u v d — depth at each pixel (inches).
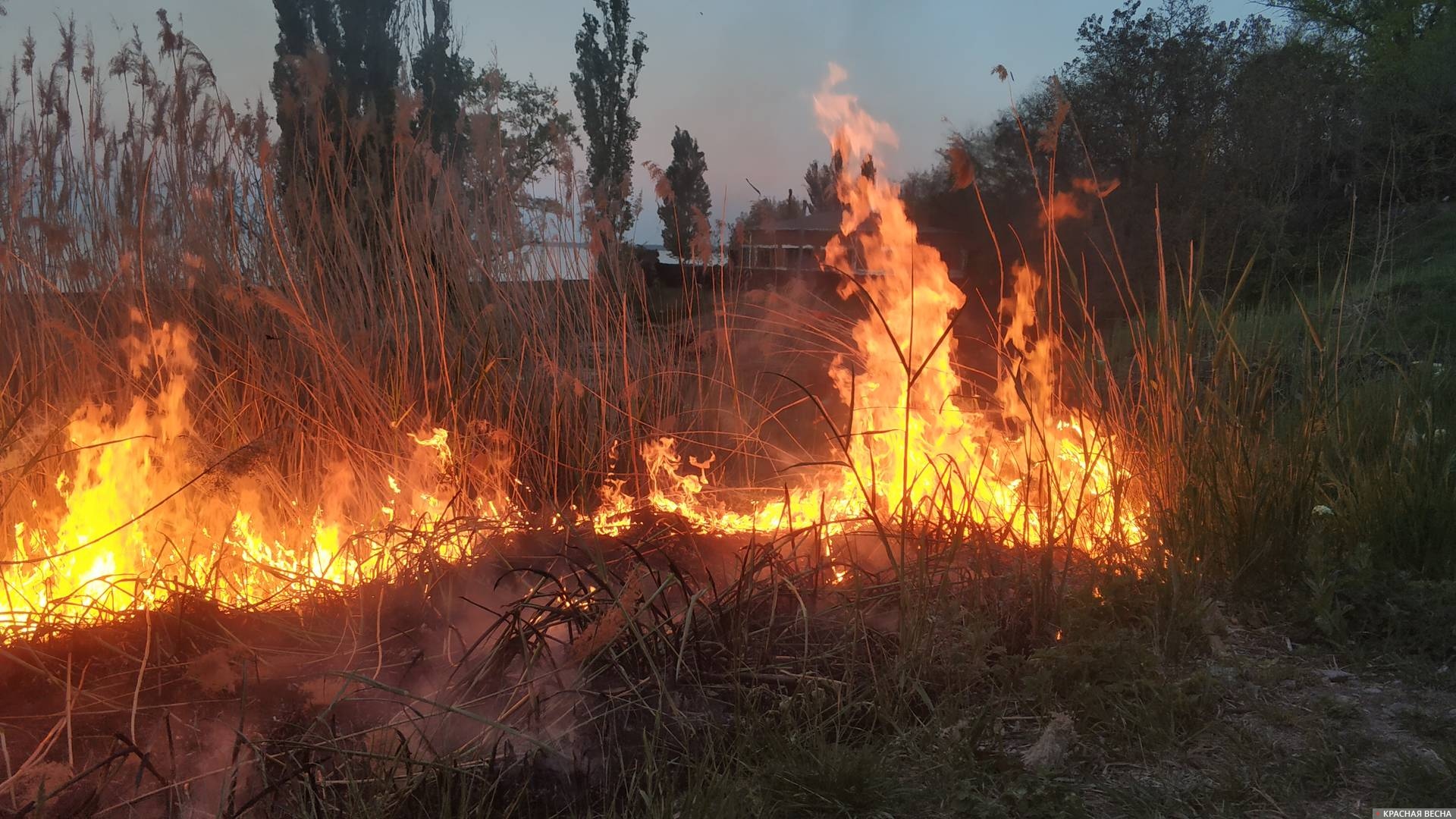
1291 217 526.3
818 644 116.9
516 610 104.2
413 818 84.8
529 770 89.7
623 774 91.4
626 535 149.2
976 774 96.2
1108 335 382.6
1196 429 158.6
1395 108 503.5
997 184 730.2
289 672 105.0
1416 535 143.6
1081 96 668.7
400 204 193.5
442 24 277.7
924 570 118.6
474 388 181.9
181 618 108.0
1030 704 109.4
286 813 83.7
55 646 108.4
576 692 99.6
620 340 205.0
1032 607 123.1
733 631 111.0
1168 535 141.9
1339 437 163.2
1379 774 96.4
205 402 161.8
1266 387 161.2
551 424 183.3
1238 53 645.9
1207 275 519.5
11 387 156.8
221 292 164.1
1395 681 116.6
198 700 98.0
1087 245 568.1
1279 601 136.4
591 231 204.4
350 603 123.0
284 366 170.7
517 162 212.7
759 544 139.1
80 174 180.4
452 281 193.6
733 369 203.3
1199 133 602.5
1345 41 697.6
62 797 83.6
